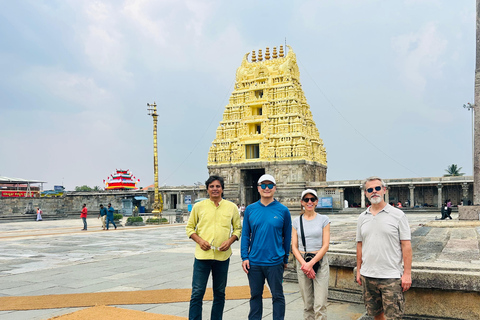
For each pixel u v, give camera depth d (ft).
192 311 27.30
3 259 62.23
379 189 23.65
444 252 37.14
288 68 268.00
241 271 51.16
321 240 27.94
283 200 251.39
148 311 33.06
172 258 62.18
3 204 246.68
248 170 277.03
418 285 28.96
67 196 294.25
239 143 269.03
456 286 27.84
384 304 23.03
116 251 71.61
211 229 27.84
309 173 262.06
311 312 27.91
